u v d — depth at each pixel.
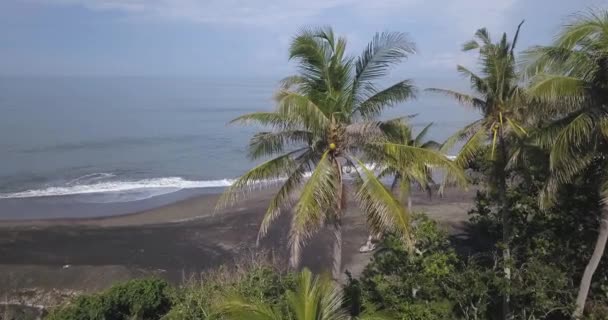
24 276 22.16
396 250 16.64
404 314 14.96
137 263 24.17
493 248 21.86
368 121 11.84
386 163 12.51
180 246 26.44
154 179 44.66
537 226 18.25
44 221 30.34
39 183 41.69
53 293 20.89
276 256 24.92
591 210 17.17
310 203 11.34
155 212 32.75
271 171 12.66
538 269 15.88
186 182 43.84
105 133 67.81
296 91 12.46
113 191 39.88
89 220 30.91
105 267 23.36
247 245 26.48
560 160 12.49
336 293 9.75
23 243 26.47
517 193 18.22
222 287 16.17
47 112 87.00
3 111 85.62
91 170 47.06
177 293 17.31
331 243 26.70
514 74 14.98
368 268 18.30
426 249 16.75
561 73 12.53
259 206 33.81
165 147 59.91
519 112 14.94
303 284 9.44
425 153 11.99
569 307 15.11
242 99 131.25
